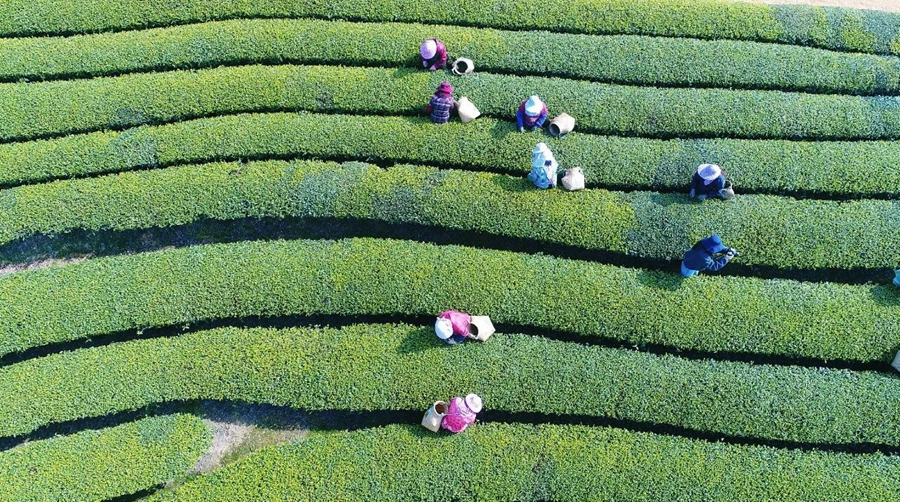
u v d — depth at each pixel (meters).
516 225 18.09
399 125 19.38
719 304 16.95
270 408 17.41
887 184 18.22
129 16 21.20
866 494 15.35
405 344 16.95
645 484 15.58
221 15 21.30
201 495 15.79
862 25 20.22
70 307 17.48
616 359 16.73
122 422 17.17
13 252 19.02
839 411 16.02
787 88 19.80
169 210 18.61
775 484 15.49
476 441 16.11
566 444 16.02
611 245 17.84
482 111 19.56
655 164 18.53
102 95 19.80
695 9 20.69
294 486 15.80
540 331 17.56
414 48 20.34
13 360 17.78
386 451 16.06
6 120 19.56
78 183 18.84
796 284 17.28
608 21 20.75
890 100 19.23
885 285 17.25
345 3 21.19
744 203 17.95
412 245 18.00
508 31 20.73
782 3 21.67
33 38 20.89
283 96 19.84
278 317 18.05
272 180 18.67
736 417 16.11
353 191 18.50
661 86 20.09
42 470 16.08
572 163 18.66
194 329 18.05
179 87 19.86
